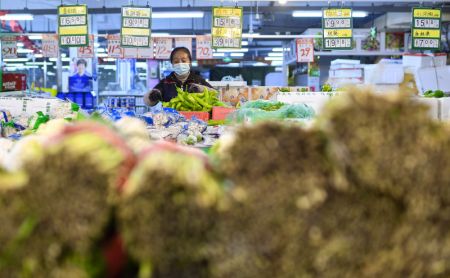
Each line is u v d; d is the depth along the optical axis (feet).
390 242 2.94
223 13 22.17
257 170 2.97
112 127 4.15
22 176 2.99
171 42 31.17
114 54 30.86
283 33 58.29
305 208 2.87
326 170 2.98
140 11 21.79
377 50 40.70
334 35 22.89
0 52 28.02
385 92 3.22
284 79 49.96
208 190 2.92
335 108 3.09
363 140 2.93
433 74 21.09
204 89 15.92
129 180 2.97
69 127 3.34
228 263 2.88
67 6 21.53
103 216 2.86
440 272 3.01
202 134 11.42
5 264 2.90
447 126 3.54
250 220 2.88
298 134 3.10
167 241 2.82
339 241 2.88
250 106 11.80
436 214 2.94
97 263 2.92
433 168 2.91
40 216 2.84
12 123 10.40
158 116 11.28
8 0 48.60
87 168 2.92
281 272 2.87
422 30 22.77
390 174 2.89
